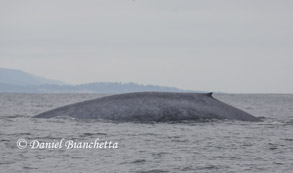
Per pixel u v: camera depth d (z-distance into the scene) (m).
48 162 71.69
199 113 111.69
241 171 67.38
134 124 106.44
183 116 110.25
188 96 115.12
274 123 116.81
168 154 77.88
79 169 67.75
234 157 76.00
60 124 106.25
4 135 93.12
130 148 82.31
